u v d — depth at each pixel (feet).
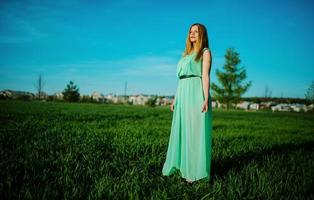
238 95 139.54
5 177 12.24
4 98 238.07
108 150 19.44
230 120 64.18
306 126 58.13
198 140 13.37
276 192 11.66
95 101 262.26
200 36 13.65
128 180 12.35
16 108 69.72
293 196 11.51
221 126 46.75
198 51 13.51
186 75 13.75
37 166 14.10
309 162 17.39
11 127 28.91
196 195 11.53
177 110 14.23
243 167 15.87
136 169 14.30
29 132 25.49
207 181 13.11
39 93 253.85
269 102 368.07
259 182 12.53
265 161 17.28
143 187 11.91
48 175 12.76
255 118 80.69
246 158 18.76
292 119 86.94
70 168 13.98
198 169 13.14
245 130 40.19
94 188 11.34
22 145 19.07
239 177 13.25
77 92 250.78
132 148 19.66
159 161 16.55
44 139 22.18
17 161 14.67
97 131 28.66
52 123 35.01
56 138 22.52
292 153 21.13
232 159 18.01
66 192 10.71
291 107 264.72
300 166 16.42
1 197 10.21
